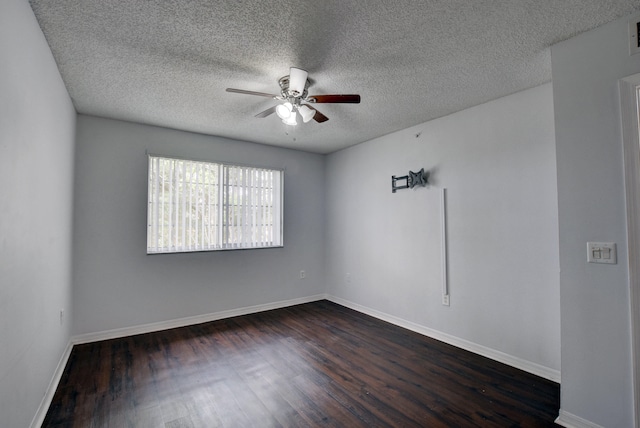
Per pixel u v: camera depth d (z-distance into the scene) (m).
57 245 2.39
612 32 1.78
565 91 1.96
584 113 1.88
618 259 1.74
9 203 1.42
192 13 1.69
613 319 1.75
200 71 2.33
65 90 2.58
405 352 2.97
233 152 4.16
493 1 1.60
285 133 3.92
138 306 3.46
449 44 1.99
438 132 3.34
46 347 2.07
